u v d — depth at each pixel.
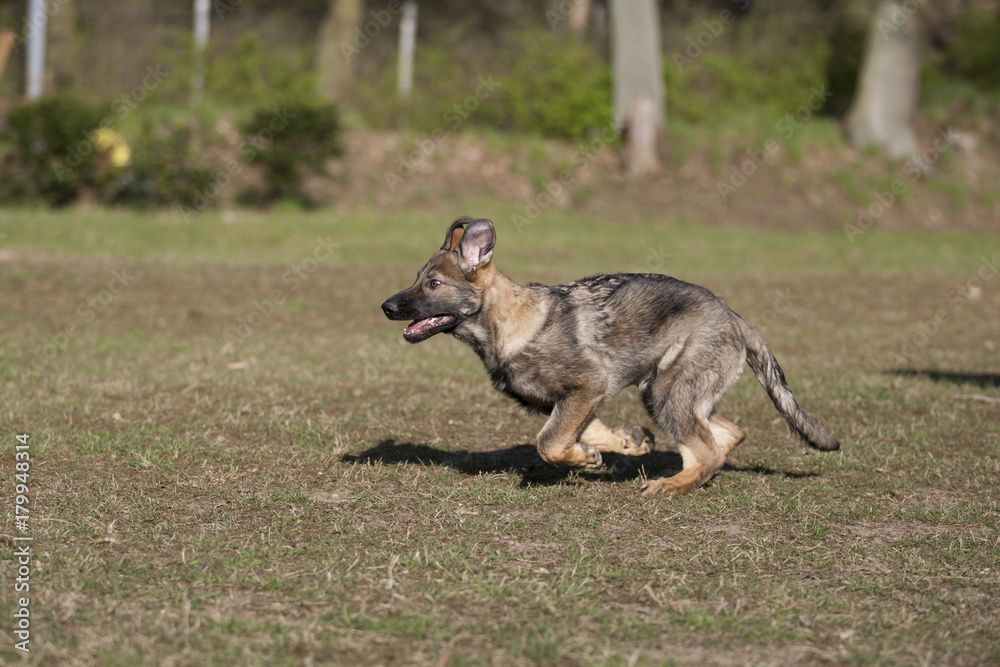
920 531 6.29
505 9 32.69
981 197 28.80
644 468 7.71
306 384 9.91
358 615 4.85
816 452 8.02
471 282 6.65
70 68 26.67
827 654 4.58
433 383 10.18
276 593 5.13
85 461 7.26
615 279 6.95
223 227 20.55
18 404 8.60
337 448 7.79
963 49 33.94
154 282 15.45
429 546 5.83
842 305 15.79
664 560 5.69
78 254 17.39
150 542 5.80
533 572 5.48
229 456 7.48
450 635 4.67
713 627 4.83
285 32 29.30
